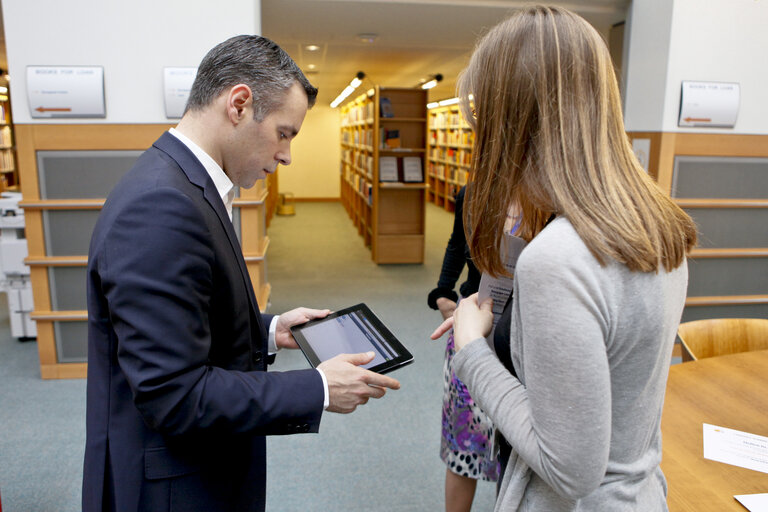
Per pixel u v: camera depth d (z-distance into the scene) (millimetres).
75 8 2898
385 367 1103
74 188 3082
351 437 2582
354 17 4465
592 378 614
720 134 3406
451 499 1743
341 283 5414
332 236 8227
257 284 3389
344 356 1081
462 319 864
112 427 990
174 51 2996
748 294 3625
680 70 3303
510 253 942
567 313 615
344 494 2162
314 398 984
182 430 885
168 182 898
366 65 7473
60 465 2346
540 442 655
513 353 750
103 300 962
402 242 6277
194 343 883
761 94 3389
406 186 6094
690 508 1035
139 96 3020
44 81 2924
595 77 700
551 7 746
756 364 1709
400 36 5309
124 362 869
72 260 3119
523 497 778
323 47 5977
